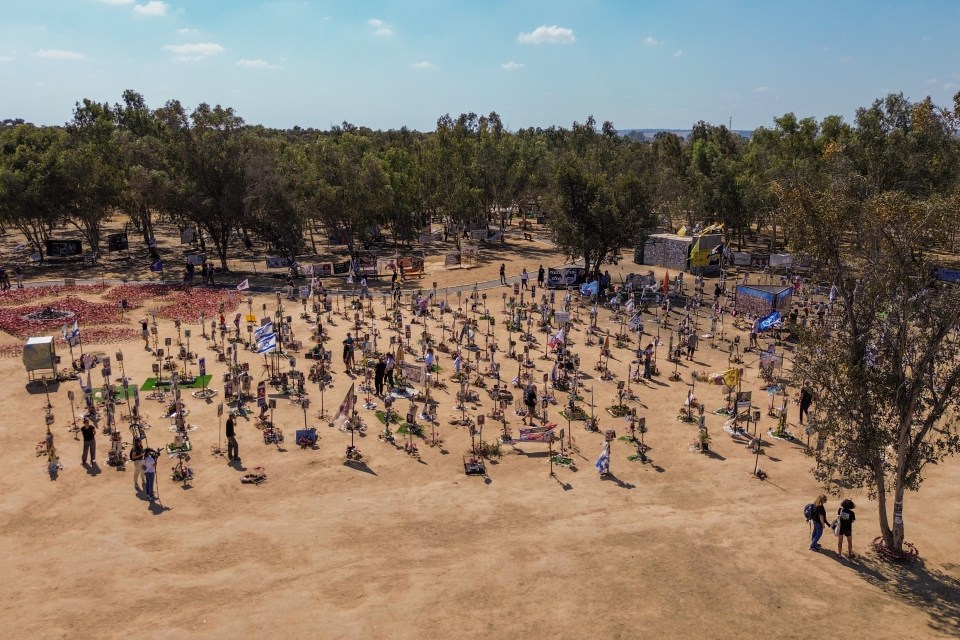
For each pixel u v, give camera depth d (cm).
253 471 2778
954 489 2811
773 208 8706
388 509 2525
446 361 4462
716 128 14275
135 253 8762
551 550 2222
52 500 2525
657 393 3975
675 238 8025
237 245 9550
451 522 2433
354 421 3322
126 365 4191
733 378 3594
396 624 1792
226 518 2427
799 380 2417
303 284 6956
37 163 7806
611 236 6856
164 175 7181
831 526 2305
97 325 5094
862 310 2150
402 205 9394
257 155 7506
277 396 3694
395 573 2056
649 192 6994
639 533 2362
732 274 7700
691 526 2430
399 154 10675
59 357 4041
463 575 2048
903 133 7362
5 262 7938
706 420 3562
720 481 2855
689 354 4659
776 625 1830
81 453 2939
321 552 2186
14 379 3900
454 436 3256
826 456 2656
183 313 5481
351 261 7338
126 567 2066
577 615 1852
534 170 11331
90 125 11488
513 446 3175
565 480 2839
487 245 9831
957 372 2091
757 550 2264
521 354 4247
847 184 2197
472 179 10575
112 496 2569
